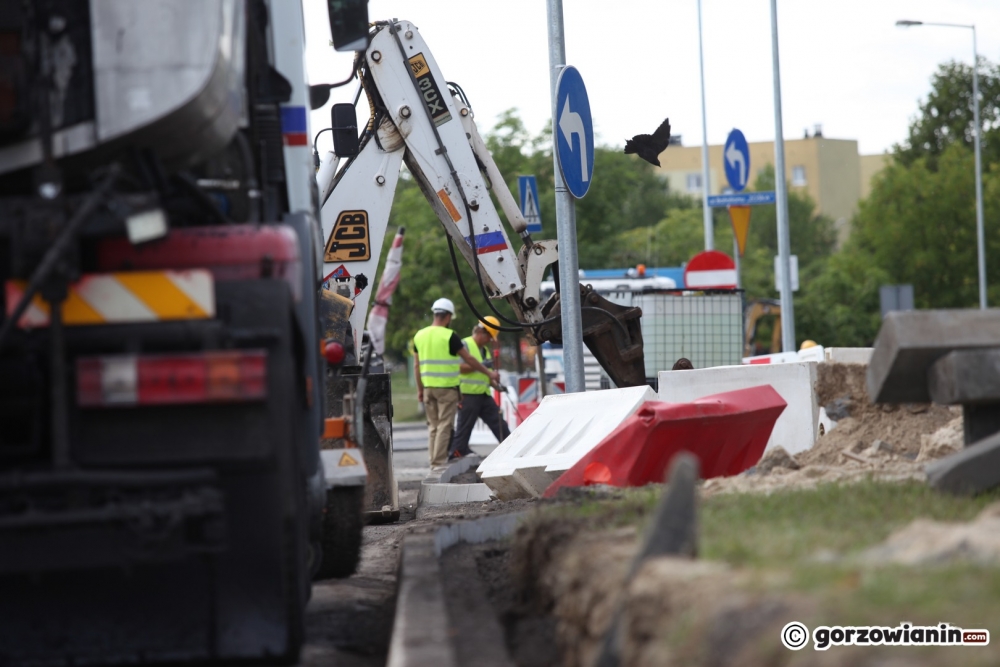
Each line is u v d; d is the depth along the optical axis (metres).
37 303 10.30
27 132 10.92
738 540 9.95
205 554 10.82
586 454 20.02
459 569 15.68
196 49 11.14
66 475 10.01
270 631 11.05
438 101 28.59
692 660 7.40
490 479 22.17
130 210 10.17
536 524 13.82
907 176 127.75
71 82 11.02
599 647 8.92
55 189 10.34
